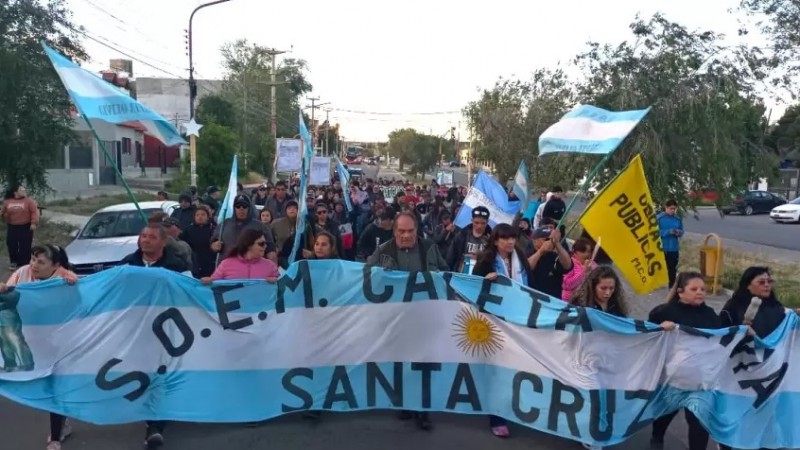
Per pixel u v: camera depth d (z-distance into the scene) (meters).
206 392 5.79
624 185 6.52
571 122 6.86
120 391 5.62
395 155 125.44
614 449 5.76
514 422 5.92
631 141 15.48
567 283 6.89
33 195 21.33
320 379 6.01
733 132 16.19
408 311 6.04
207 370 5.81
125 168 47.91
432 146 102.19
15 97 18.70
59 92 19.77
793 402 5.73
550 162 18.81
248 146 59.12
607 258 8.51
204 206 9.80
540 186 23.16
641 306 11.73
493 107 27.70
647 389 5.57
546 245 6.98
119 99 7.05
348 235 14.19
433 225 16.27
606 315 5.59
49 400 5.45
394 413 6.32
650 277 6.64
